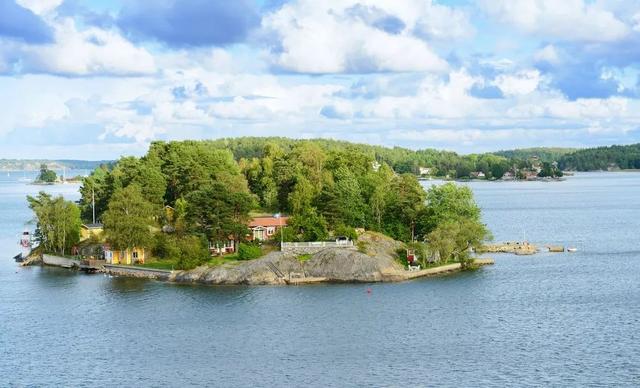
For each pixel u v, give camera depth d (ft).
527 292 548.72
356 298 531.91
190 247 624.18
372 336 432.25
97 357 401.90
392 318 472.44
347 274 597.52
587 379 356.38
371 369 374.43
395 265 621.72
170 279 615.98
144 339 434.71
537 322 458.50
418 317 474.49
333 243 639.76
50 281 623.77
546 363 379.96
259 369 377.71
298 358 394.11
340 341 423.64
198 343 424.87
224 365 385.09
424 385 350.64
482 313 483.10
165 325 465.47
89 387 356.38
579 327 445.78
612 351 397.80
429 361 385.50
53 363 392.47
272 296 542.98
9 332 453.58
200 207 651.66
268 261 608.19
